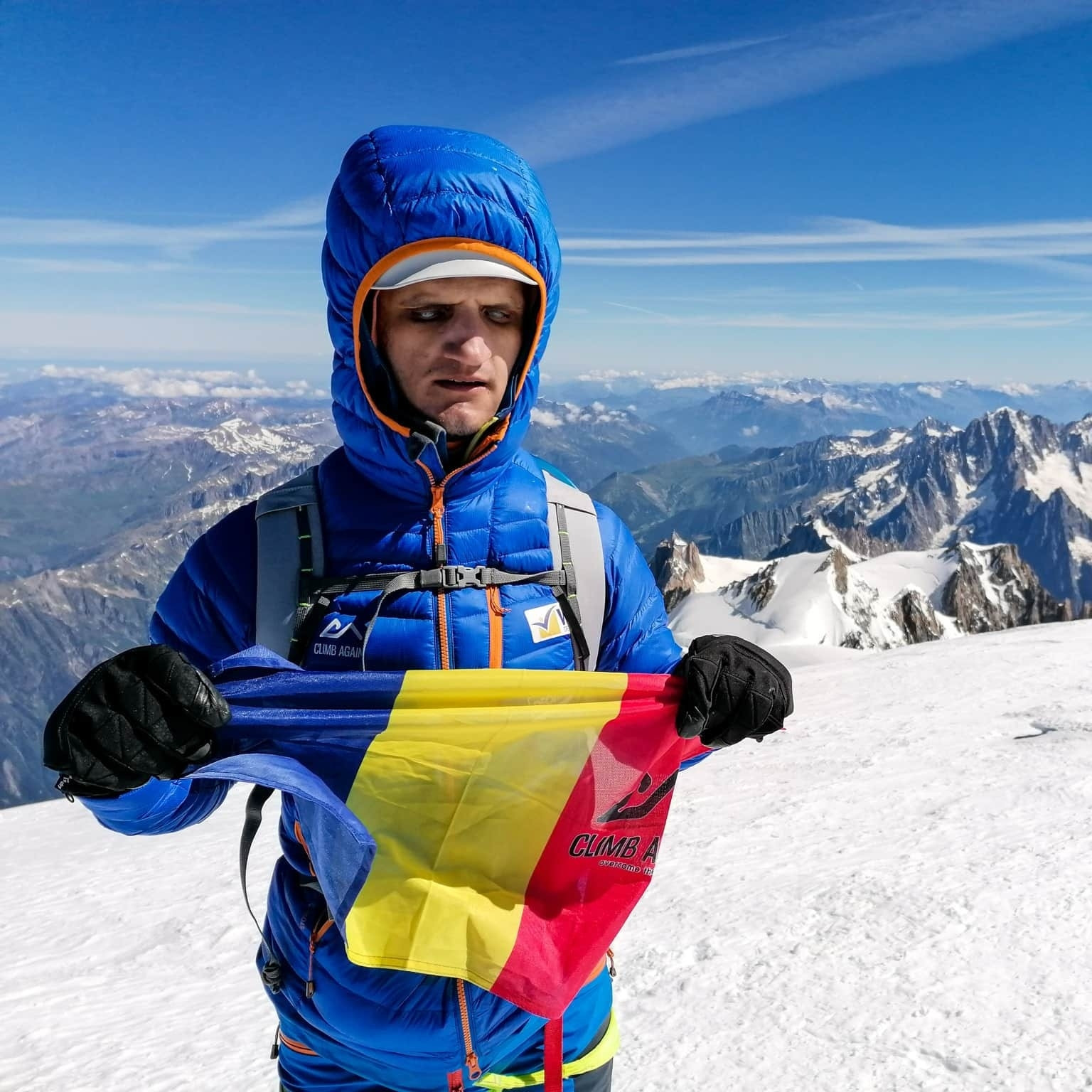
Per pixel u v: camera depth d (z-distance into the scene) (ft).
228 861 40.09
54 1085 18.83
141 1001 23.66
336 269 8.33
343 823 7.25
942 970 18.97
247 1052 19.80
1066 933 20.12
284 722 7.45
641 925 23.97
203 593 8.76
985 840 28.37
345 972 8.29
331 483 8.70
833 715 62.64
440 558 8.36
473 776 7.90
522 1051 8.71
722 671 7.58
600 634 9.16
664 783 8.41
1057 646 93.20
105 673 6.33
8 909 34.68
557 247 8.47
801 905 23.91
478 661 8.24
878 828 31.94
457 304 8.06
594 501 9.65
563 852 8.16
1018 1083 14.64
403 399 8.33
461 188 7.74
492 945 7.80
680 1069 16.34
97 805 7.07
